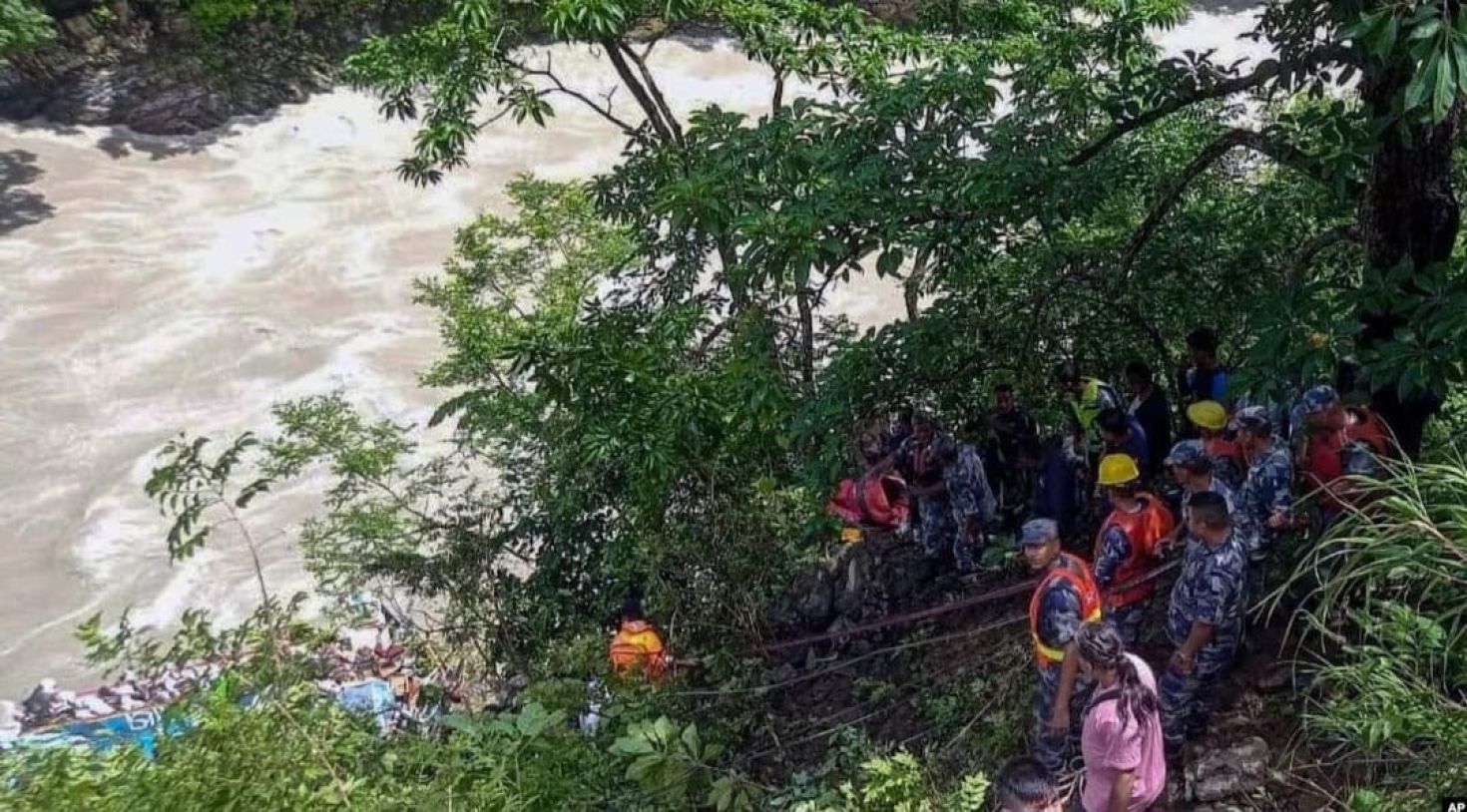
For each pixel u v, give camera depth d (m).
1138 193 11.64
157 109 28.48
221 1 28.23
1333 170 7.24
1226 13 30.45
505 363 14.15
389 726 10.46
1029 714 7.72
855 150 8.90
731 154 8.97
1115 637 5.82
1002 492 10.12
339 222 26.17
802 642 9.27
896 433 10.35
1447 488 5.52
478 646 12.29
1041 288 10.23
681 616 10.48
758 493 10.92
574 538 12.41
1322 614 5.98
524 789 6.72
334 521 13.68
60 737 8.23
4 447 19.55
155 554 17.53
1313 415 6.80
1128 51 10.33
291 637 7.27
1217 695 7.07
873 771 6.34
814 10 12.90
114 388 21.02
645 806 7.29
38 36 24.89
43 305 23.03
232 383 21.31
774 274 8.07
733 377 9.82
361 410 20.50
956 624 9.31
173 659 6.72
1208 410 7.75
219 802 5.66
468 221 26.25
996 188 8.44
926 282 11.73
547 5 12.40
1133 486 7.01
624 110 30.02
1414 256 7.84
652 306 12.35
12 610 16.55
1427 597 5.78
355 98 30.06
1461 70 5.36
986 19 14.28
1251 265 10.30
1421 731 5.40
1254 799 6.57
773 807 7.84
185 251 24.88
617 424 10.09
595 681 9.73
